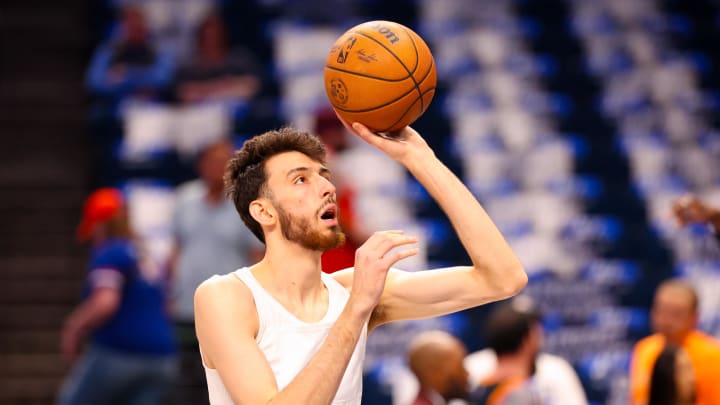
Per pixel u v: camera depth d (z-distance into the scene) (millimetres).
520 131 28531
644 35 32500
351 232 13836
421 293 7699
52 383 22031
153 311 16781
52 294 23719
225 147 16797
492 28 31734
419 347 12336
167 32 29547
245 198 7551
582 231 25125
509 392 11961
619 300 23531
